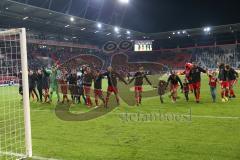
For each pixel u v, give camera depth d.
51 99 16.44
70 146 7.46
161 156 6.47
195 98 15.82
